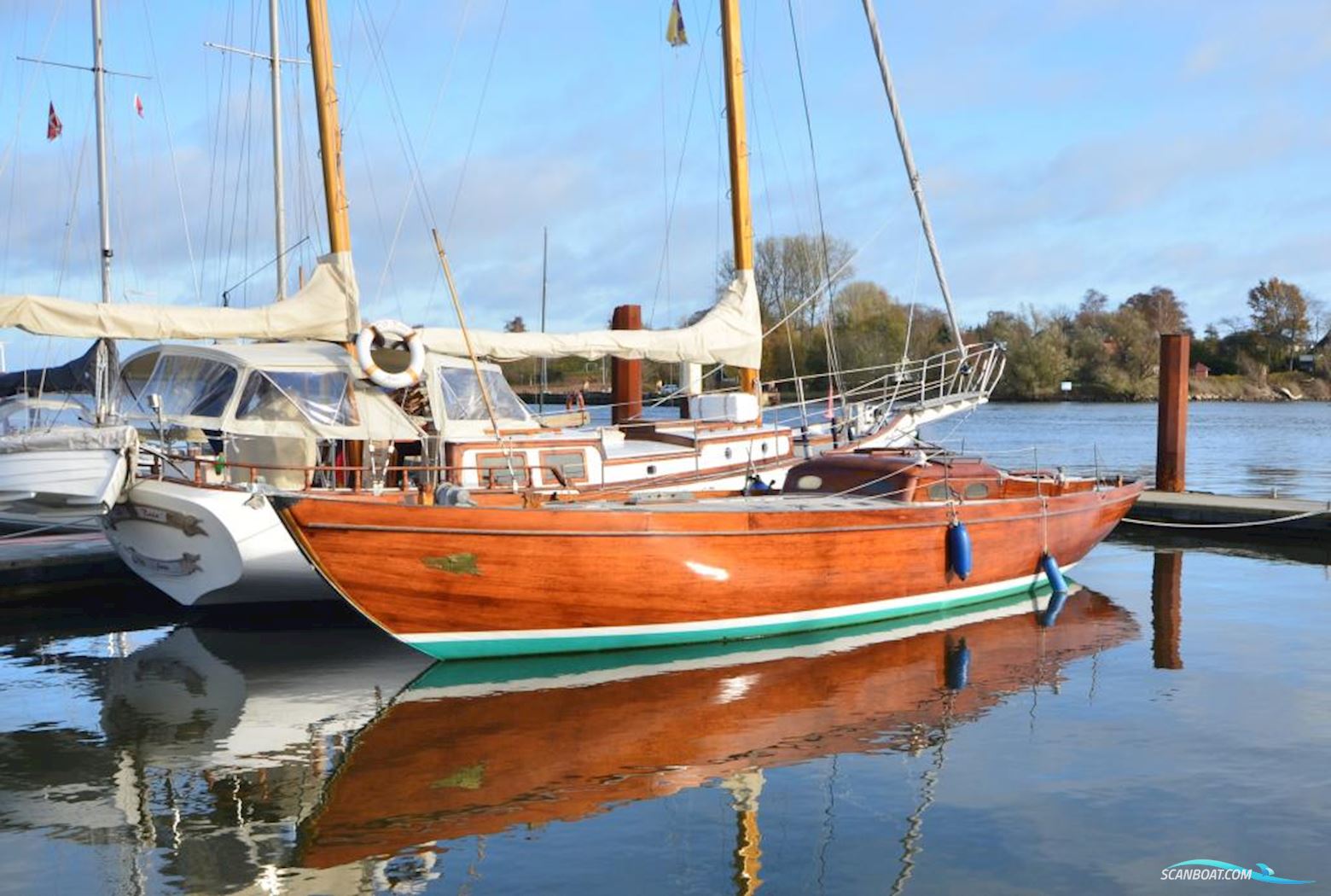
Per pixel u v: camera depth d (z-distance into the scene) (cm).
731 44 1720
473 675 1016
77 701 964
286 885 609
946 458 1373
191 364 1280
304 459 1244
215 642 1179
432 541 978
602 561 1026
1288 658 1062
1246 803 702
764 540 1092
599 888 601
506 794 734
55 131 2009
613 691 963
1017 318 7694
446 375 1352
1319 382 8469
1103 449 3547
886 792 729
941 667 1034
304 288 1280
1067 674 1009
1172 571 1575
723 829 675
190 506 1125
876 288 5919
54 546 1502
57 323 1141
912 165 1852
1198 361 9019
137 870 629
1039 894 589
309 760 802
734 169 1723
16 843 665
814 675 1009
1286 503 1950
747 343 1627
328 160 1387
